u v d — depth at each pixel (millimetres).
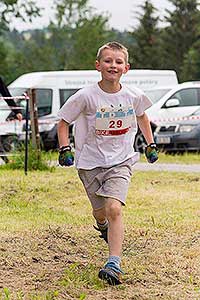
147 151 9859
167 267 9859
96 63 9508
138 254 10617
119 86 9508
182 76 102438
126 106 9469
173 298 8562
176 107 30000
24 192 16531
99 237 11547
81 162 9484
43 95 32750
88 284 9062
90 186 9508
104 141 9445
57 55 82500
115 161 9422
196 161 25906
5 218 13461
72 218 13461
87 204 15266
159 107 30078
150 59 105000
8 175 19422
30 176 19203
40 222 12953
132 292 8789
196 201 15625
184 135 29219
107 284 9008
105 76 9359
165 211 14312
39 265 9992
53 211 14383
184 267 9875
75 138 9594
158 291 8836
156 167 23297
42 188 16906
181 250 10781
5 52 75438
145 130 9859
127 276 9398
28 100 21578
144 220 13203
